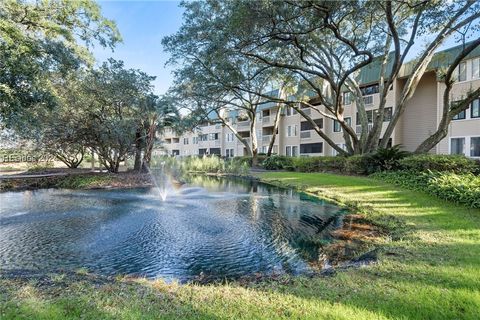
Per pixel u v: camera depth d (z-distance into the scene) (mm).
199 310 2426
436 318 2295
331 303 2553
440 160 10039
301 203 9375
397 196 8500
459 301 2537
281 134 31656
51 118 14148
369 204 8047
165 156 24312
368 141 15117
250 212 8117
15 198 10773
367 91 21906
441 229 5203
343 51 15312
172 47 15906
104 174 16625
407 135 19484
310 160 18562
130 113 16938
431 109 18203
